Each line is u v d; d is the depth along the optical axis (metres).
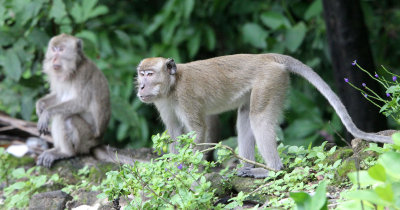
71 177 11.90
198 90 10.00
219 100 10.15
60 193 9.82
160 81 9.95
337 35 13.11
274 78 9.62
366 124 12.91
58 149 12.78
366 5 15.60
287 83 9.84
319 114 14.44
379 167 6.02
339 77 13.38
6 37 14.01
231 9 16.55
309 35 15.73
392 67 16.38
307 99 14.57
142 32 17.14
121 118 14.45
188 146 7.99
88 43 14.63
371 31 16.53
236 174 9.30
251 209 7.43
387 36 16.70
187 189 7.62
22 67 14.38
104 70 15.21
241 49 17.52
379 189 5.83
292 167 9.20
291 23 15.88
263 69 9.78
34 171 12.48
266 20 15.30
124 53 15.70
